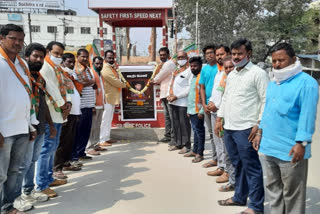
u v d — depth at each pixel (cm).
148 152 584
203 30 2547
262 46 2386
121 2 648
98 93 573
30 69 335
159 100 675
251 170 314
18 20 4325
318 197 362
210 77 461
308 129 233
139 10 662
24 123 296
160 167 493
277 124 254
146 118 679
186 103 565
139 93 655
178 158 544
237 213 328
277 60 246
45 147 371
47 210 339
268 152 262
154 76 636
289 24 2306
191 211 336
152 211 336
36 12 4638
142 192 390
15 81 288
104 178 444
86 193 388
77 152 525
